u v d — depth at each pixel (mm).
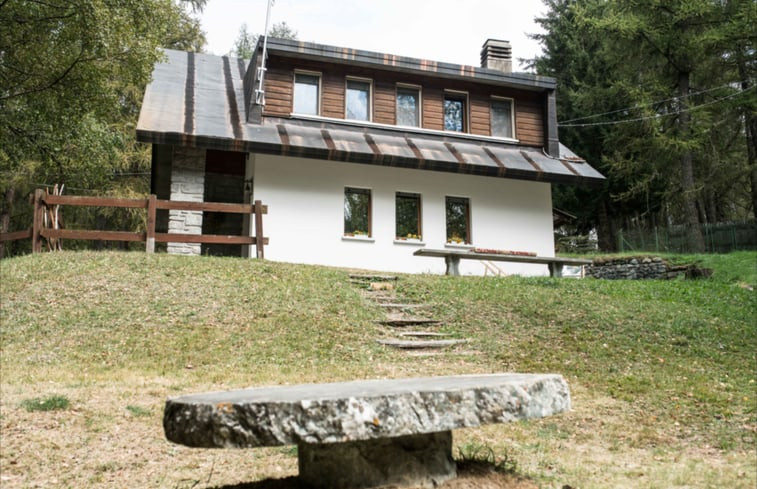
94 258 11641
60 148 16516
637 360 8516
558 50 30594
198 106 16172
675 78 24922
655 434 5500
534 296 11930
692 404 6520
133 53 14266
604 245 28953
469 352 8836
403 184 16953
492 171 16656
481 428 5406
